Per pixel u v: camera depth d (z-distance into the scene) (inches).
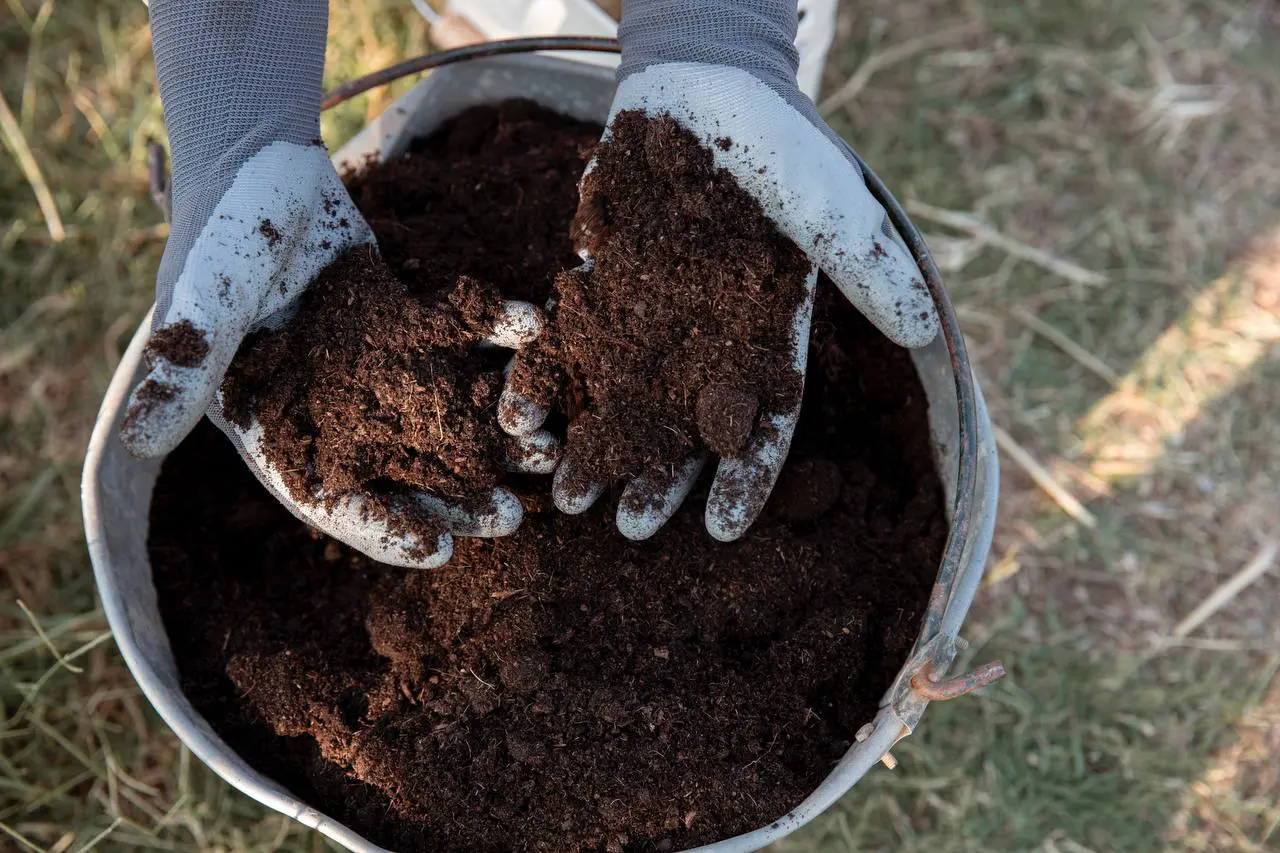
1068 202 84.0
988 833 67.2
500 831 39.6
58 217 76.8
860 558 45.2
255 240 38.8
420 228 48.6
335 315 40.5
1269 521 76.0
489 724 41.0
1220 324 80.6
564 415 43.1
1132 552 74.9
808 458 46.3
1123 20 87.4
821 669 41.9
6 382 73.5
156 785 64.6
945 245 81.5
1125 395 78.8
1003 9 87.8
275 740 42.3
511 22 65.4
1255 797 69.2
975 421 38.9
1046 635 72.4
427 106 53.4
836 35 86.0
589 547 43.3
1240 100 86.9
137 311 74.9
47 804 63.8
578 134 53.4
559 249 47.1
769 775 39.8
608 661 41.7
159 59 42.0
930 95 85.7
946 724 69.0
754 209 41.4
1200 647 72.8
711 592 42.8
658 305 40.4
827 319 47.4
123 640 39.4
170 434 34.5
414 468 39.5
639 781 39.6
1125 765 68.9
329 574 46.4
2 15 81.7
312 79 43.8
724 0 44.1
